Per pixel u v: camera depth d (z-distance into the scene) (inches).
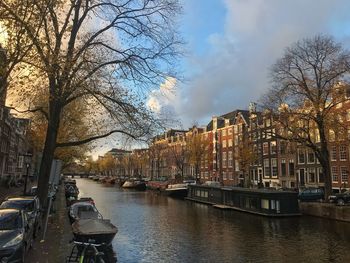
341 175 1936.5
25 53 433.7
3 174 1998.0
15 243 396.5
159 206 1705.2
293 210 1306.6
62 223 744.3
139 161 4362.7
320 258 701.3
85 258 353.4
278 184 2326.5
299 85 1253.1
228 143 3053.6
